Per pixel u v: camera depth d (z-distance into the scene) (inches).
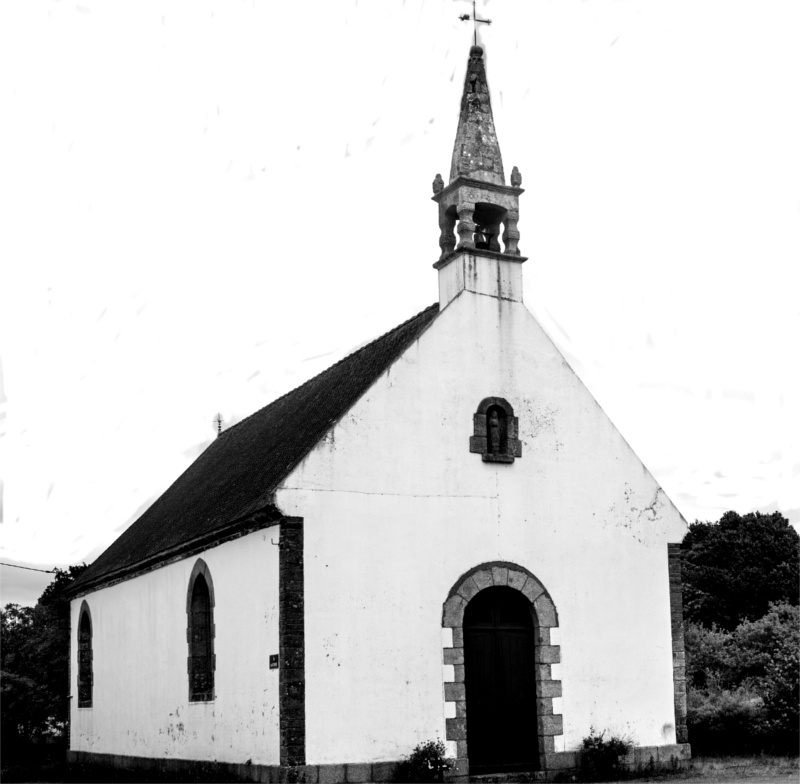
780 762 970.1
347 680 819.4
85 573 1355.8
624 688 932.0
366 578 840.3
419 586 860.0
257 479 947.3
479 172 952.9
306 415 1004.6
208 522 970.1
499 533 901.8
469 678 880.9
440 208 968.9
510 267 951.0
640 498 977.5
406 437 876.0
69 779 1117.1
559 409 951.6
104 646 1234.6
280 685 805.2
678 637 970.1
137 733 1101.7
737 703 1098.7
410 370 888.3
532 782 860.0
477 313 927.7
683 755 945.5
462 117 976.9
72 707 1342.3
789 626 1359.5
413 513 868.6
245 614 874.1
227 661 901.2
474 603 894.4
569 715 901.8
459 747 849.5
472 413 908.6
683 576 2129.7
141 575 1128.8
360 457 855.1
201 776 931.3
